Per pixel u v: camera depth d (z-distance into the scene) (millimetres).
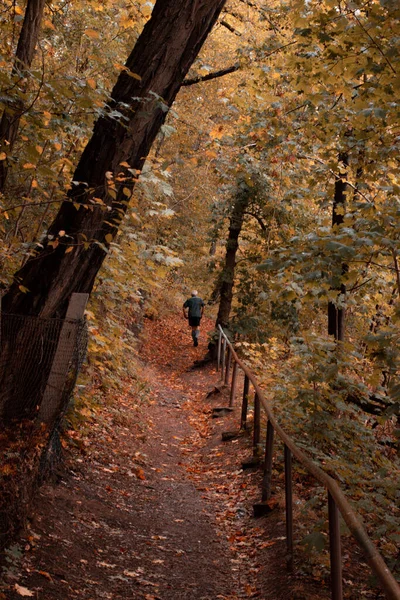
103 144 5977
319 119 9055
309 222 16734
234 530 6711
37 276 5961
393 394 6180
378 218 6508
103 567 5094
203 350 23938
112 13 9906
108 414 10625
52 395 5746
